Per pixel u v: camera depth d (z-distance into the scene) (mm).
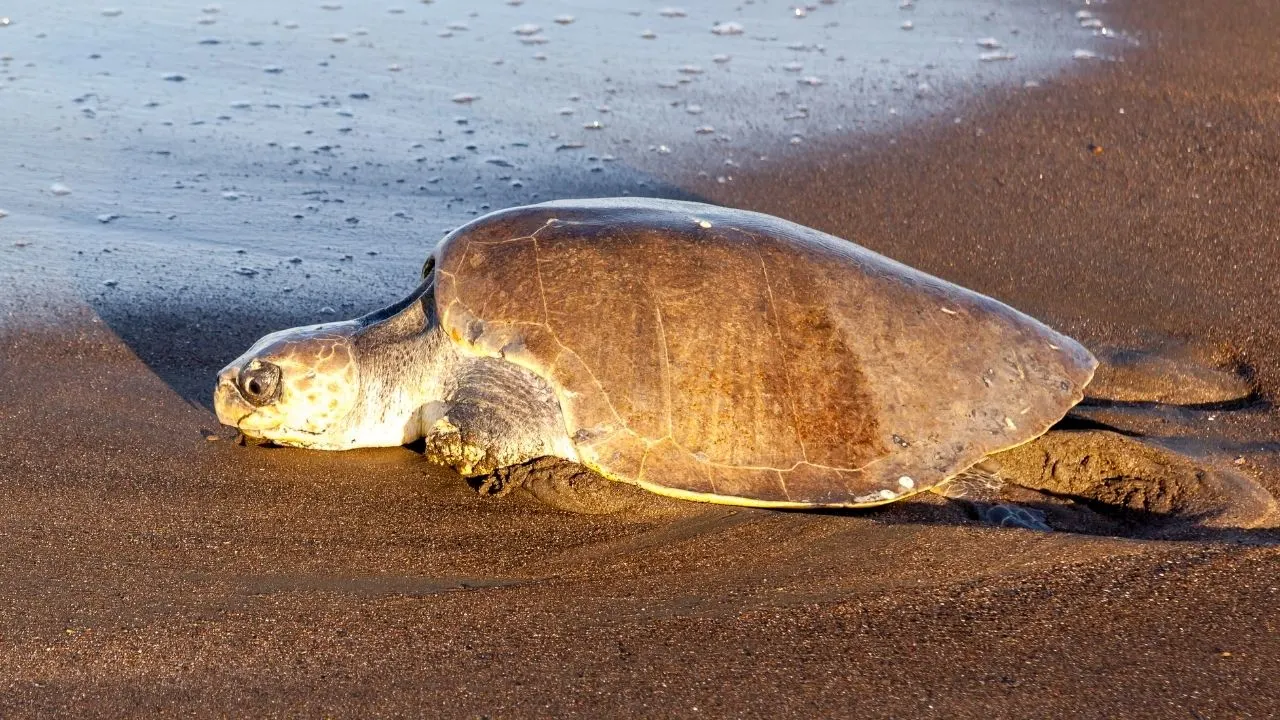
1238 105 7734
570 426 3594
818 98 7949
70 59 8102
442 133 7254
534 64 8422
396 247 5867
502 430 3693
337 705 2715
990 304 4117
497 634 3004
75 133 6953
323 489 3818
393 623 3051
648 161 6953
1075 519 3873
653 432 3578
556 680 2805
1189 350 4895
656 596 3199
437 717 2676
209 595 3182
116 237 5762
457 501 3744
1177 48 8898
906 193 6574
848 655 2895
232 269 5527
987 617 3043
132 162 6641
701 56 8688
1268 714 2660
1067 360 4074
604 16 9484
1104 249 5852
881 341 3805
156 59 8180
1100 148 7109
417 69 8227
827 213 6332
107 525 3539
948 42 9094
